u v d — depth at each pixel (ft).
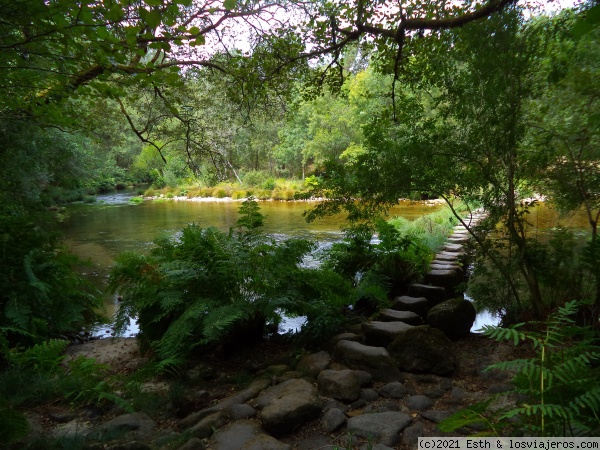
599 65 13.02
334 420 8.84
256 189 89.35
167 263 13.66
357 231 22.08
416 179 15.25
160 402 10.85
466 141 14.99
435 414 8.96
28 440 8.84
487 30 13.38
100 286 26.00
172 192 100.12
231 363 13.50
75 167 36.81
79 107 21.75
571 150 13.51
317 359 11.89
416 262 22.08
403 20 14.51
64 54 10.04
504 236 16.07
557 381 5.94
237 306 13.03
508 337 6.56
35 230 18.57
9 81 13.47
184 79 21.99
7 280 15.23
